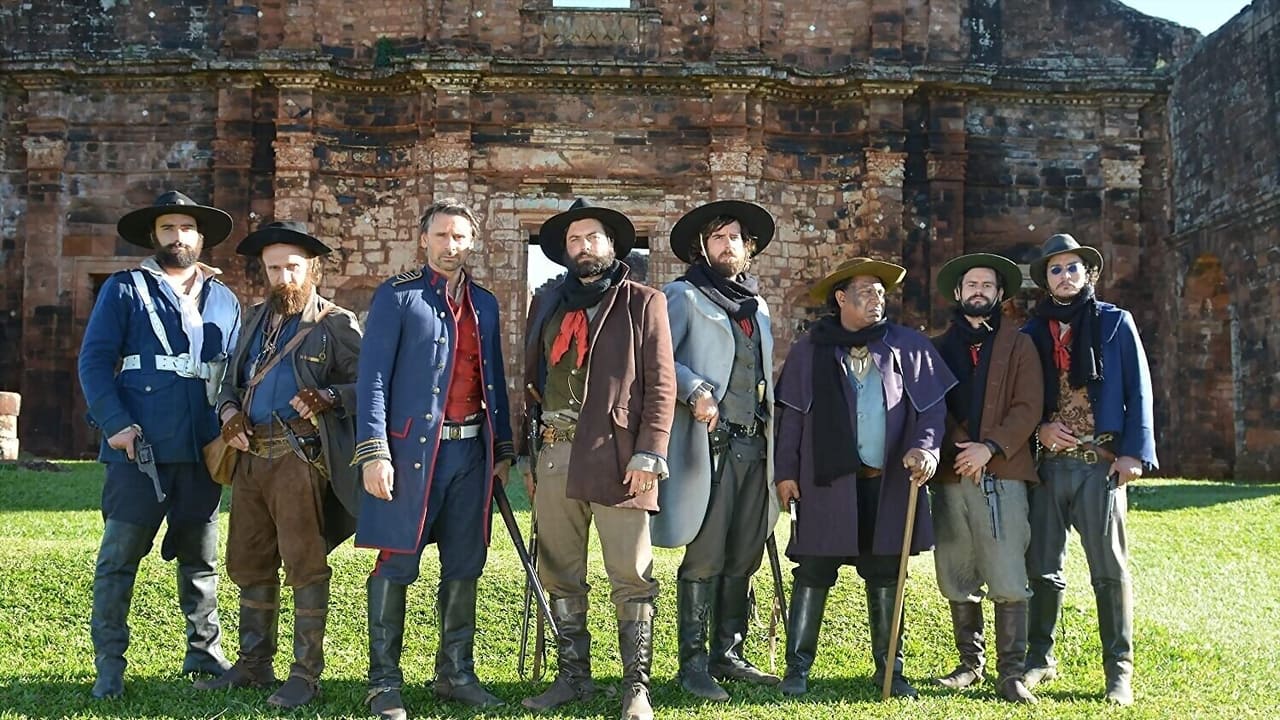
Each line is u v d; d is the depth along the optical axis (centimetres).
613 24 2355
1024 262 2384
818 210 2361
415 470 661
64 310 2338
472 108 2305
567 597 694
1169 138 2406
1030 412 727
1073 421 744
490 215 2303
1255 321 2105
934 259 2342
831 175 2361
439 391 673
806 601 728
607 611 911
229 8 2352
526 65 2262
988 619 891
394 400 672
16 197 2370
